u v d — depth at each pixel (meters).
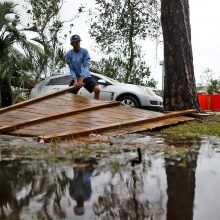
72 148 4.55
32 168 3.24
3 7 16.38
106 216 1.90
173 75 9.54
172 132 6.68
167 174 2.95
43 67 17.00
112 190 2.44
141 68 23.95
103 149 4.46
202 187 2.49
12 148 4.58
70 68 9.59
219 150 4.40
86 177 2.84
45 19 20.47
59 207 2.06
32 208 2.04
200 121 8.23
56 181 2.72
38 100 8.74
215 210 1.98
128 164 3.41
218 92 32.16
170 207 2.05
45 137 5.31
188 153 4.14
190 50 9.63
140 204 2.11
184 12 9.60
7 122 7.09
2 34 16.44
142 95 12.04
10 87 16.44
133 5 22.59
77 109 7.82
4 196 2.30
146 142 5.23
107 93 11.98
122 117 7.52
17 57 16.52
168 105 9.62
